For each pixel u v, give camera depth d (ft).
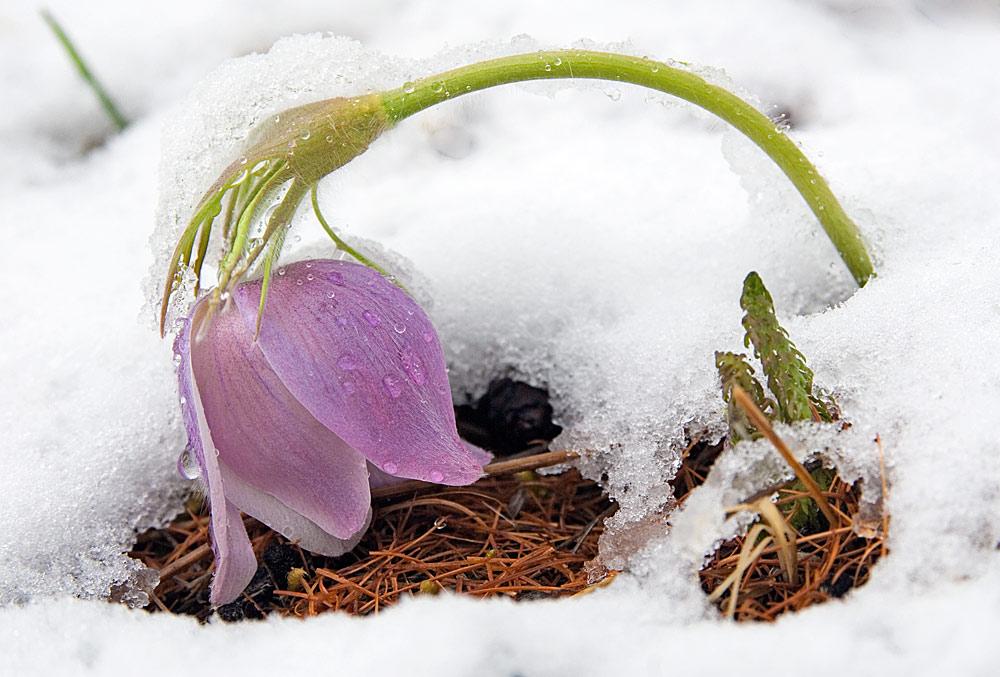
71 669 1.05
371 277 1.10
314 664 1.03
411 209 1.30
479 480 1.19
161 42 1.46
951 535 1.03
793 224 1.20
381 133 1.11
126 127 1.42
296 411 1.08
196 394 1.06
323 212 1.17
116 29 1.47
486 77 1.11
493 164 1.34
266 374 1.07
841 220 1.16
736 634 1.02
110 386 1.20
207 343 1.07
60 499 1.15
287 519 1.10
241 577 1.08
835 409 1.10
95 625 1.07
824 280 1.20
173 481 1.18
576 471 1.18
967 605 1.01
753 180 1.20
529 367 1.22
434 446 1.09
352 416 1.07
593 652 1.02
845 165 1.27
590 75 1.13
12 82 1.44
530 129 1.37
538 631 1.03
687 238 1.24
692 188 1.28
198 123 1.12
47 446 1.17
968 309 1.11
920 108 1.32
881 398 1.09
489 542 1.16
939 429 1.06
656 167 1.31
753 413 1.05
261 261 1.11
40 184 1.38
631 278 1.22
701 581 1.08
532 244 1.25
